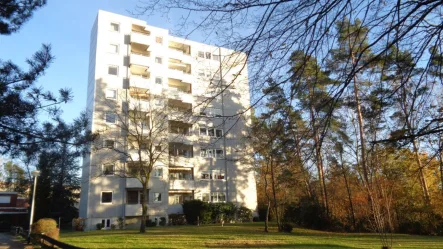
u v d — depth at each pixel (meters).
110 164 33.72
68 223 44.31
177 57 42.66
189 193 41.19
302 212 31.23
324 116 4.32
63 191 43.56
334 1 3.92
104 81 37.16
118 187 35.66
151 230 27.28
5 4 11.05
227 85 4.59
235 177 42.59
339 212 28.50
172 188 38.88
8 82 11.27
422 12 3.95
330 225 28.48
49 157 12.18
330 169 27.34
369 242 19.09
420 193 23.98
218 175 41.75
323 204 31.06
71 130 12.21
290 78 4.36
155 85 39.34
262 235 22.89
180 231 25.92
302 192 34.81
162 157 33.16
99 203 34.50
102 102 36.00
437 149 4.61
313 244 17.81
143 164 29.67
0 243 21.17
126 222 35.59
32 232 21.14
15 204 45.16
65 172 43.16
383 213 17.75
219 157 42.16
